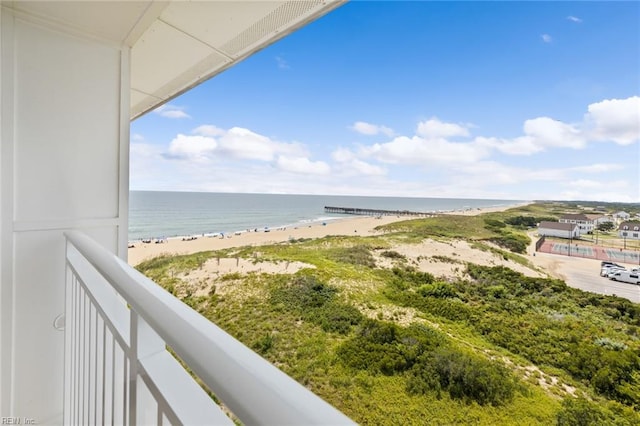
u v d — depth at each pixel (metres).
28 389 1.26
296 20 1.27
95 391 0.82
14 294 1.22
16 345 1.23
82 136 1.37
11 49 1.19
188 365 0.31
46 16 1.24
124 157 1.49
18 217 1.22
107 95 1.43
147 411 0.52
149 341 0.53
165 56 1.65
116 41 1.43
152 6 1.19
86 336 0.95
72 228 1.34
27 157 1.24
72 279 1.17
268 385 0.25
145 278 0.58
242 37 1.43
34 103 1.25
